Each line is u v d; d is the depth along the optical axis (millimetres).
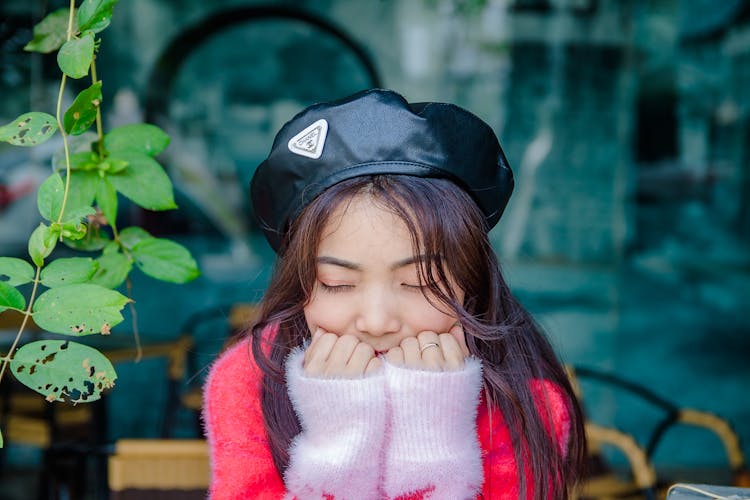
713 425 2441
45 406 2916
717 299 6375
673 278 6547
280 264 1013
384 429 938
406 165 908
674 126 6824
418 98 7004
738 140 6766
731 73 6746
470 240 922
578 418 1112
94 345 2977
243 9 6828
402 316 934
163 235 6664
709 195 6801
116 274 1078
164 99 6969
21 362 868
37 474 3984
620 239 6809
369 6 6938
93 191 1053
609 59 6867
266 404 1030
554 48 6867
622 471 4297
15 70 5605
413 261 894
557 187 6836
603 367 5715
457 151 938
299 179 946
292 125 976
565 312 6168
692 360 5758
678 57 6812
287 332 1057
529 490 999
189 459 1485
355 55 7168
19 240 5570
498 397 1022
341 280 913
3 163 5531
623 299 6355
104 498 2088
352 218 893
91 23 944
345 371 933
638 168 6855
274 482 1021
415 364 939
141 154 1075
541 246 6809
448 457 927
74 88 5734
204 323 5473
